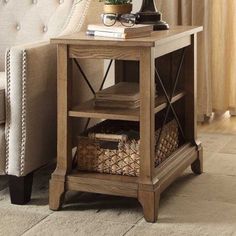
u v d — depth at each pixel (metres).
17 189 2.65
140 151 2.47
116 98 2.60
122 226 2.44
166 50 2.59
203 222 2.47
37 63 2.59
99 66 3.20
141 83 2.42
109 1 2.67
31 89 2.57
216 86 4.14
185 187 2.88
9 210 2.60
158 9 3.99
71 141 2.62
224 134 3.81
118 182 2.52
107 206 2.65
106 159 2.61
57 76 2.55
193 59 2.98
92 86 3.12
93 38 2.49
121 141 2.58
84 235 2.35
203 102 4.08
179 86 3.05
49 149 2.77
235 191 2.82
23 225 2.45
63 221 2.49
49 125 2.75
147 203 2.47
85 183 2.56
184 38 2.84
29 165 2.62
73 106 2.74
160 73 3.06
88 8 3.06
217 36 4.06
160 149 2.74
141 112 2.44
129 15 2.63
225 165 3.21
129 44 2.39
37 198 2.74
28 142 2.60
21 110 2.56
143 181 2.48
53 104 2.77
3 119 2.59
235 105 4.18
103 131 2.75
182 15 3.98
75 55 2.52
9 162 2.61
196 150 3.04
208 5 3.94
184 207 2.63
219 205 2.65
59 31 3.12
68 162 2.61
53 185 2.60
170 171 2.68
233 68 4.13
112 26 2.56
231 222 2.47
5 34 3.26
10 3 3.26
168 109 2.77
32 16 3.21
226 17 4.01
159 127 2.83
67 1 3.14
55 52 2.75
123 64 3.13
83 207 2.64
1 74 3.01
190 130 3.07
